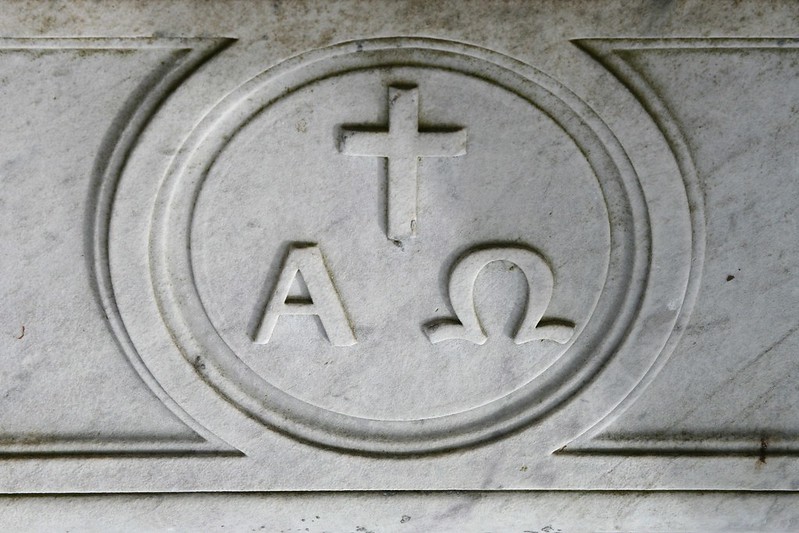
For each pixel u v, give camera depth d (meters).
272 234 1.73
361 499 1.96
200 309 1.80
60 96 1.64
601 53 1.64
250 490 1.94
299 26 1.58
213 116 1.63
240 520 1.97
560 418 1.90
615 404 1.90
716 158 1.72
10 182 1.69
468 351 1.84
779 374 1.90
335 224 1.72
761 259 1.81
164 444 1.91
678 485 1.96
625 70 1.65
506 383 1.87
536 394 1.90
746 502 1.99
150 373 1.83
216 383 1.86
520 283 1.78
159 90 1.62
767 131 1.71
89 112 1.65
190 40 1.59
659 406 1.92
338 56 1.61
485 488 1.95
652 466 1.94
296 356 1.84
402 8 1.57
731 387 1.91
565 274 1.79
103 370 1.85
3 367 1.83
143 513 1.95
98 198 1.69
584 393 1.88
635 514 1.99
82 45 1.59
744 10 1.60
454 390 1.87
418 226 1.73
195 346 1.82
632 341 1.84
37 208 1.71
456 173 1.70
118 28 1.58
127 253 1.73
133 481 1.92
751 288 1.83
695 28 1.61
